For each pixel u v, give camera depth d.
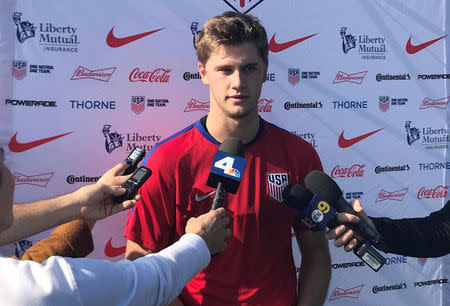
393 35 2.37
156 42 2.07
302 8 2.22
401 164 2.42
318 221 1.49
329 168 2.31
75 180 2.02
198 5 2.10
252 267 1.69
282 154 1.76
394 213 2.42
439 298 2.51
